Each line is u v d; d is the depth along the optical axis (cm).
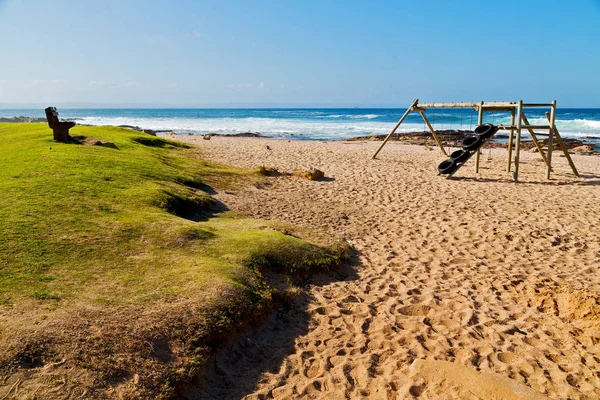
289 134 3916
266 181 1238
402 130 4331
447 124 5159
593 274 663
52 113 1299
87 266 505
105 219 655
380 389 384
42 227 591
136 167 1049
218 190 1070
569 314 531
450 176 1409
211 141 2634
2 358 335
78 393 325
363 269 661
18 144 1278
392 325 494
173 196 859
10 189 756
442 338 473
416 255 730
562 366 430
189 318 426
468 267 686
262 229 723
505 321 519
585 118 6475
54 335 367
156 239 607
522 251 760
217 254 592
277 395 376
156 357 377
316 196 1114
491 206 1056
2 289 428
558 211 1020
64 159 1032
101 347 367
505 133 3778
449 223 908
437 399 370
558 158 2056
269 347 446
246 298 487
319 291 577
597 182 1389
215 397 370
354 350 444
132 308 425
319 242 715
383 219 934
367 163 1733
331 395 377
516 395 362
